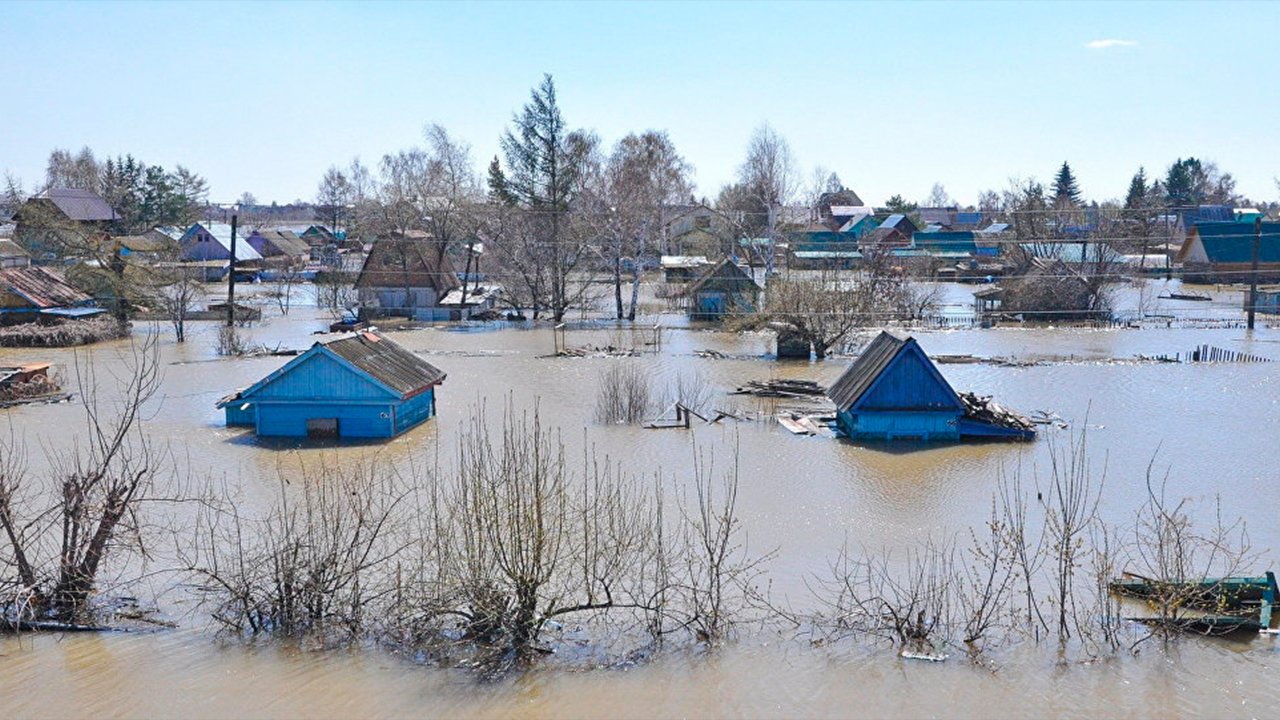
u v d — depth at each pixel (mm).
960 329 67562
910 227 124250
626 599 19516
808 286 58094
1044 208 108438
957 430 34500
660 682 16781
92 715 15539
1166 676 16969
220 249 106750
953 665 17312
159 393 43594
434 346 60125
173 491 27562
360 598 18500
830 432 35500
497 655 17406
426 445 33500
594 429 36125
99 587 19812
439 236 78375
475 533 19891
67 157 154250
